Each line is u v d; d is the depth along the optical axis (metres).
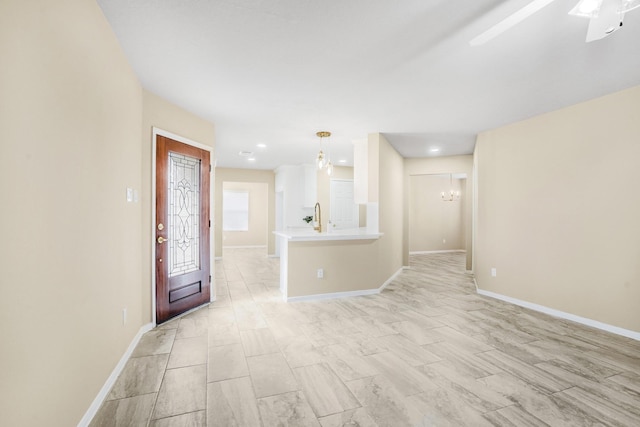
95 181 1.84
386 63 2.51
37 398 1.26
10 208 1.09
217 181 8.49
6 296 1.07
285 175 7.97
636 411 1.90
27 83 1.18
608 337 3.06
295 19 1.94
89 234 1.76
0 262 1.04
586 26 1.98
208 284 4.11
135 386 2.13
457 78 2.79
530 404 1.96
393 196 5.83
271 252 8.77
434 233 9.76
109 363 2.09
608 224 3.23
